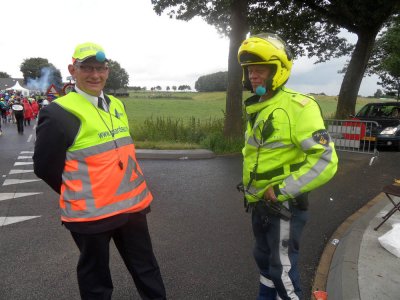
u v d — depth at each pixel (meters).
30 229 4.79
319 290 3.26
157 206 5.79
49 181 2.45
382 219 4.57
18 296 3.19
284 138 2.21
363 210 5.46
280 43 2.18
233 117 11.95
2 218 5.21
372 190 6.66
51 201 6.05
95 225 2.40
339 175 7.95
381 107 13.07
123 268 3.71
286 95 2.23
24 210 5.58
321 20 16.66
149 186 7.07
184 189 6.85
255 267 3.72
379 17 13.57
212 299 3.15
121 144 2.55
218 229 4.79
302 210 2.37
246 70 2.35
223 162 9.70
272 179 2.28
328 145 2.11
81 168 2.39
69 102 2.39
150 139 12.77
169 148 11.16
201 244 4.30
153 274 2.78
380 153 11.16
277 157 2.26
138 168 2.72
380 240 3.72
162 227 4.86
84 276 2.55
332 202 5.94
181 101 71.12
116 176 2.46
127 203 2.52
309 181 2.11
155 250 4.12
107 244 2.53
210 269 3.68
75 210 2.39
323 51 18.47
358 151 10.09
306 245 4.25
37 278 3.50
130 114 38.69
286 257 2.35
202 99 81.81
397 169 8.57
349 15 13.83
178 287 3.34
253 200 2.41
